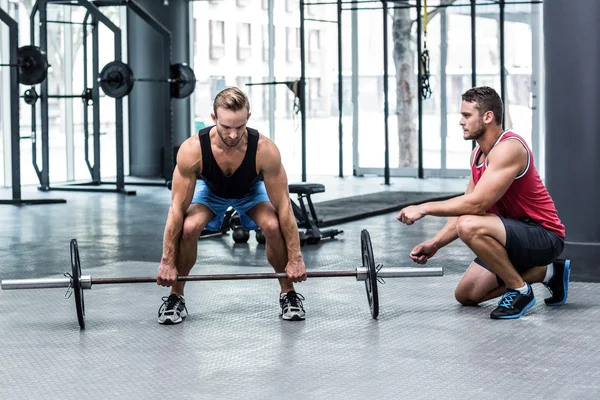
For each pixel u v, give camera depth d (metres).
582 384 2.96
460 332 3.67
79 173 12.85
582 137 5.13
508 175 3.79
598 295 4.36
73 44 12.48
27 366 3.27
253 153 3.70
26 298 4.49
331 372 3.13
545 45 5.24
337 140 13.51
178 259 3.88
